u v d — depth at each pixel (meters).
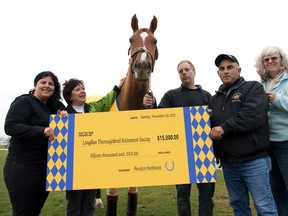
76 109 3.55
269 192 2.76
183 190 3.56
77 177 2.99
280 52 3.26
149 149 3.05
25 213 2.90
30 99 3.06
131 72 3.93
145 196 6.50
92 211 3.11
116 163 3.03
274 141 3.16
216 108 3.09
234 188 2.94
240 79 3.00
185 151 3.02
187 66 3.81
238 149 2.81
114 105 4.25
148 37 4.03
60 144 3.06
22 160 2.92
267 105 2.85
